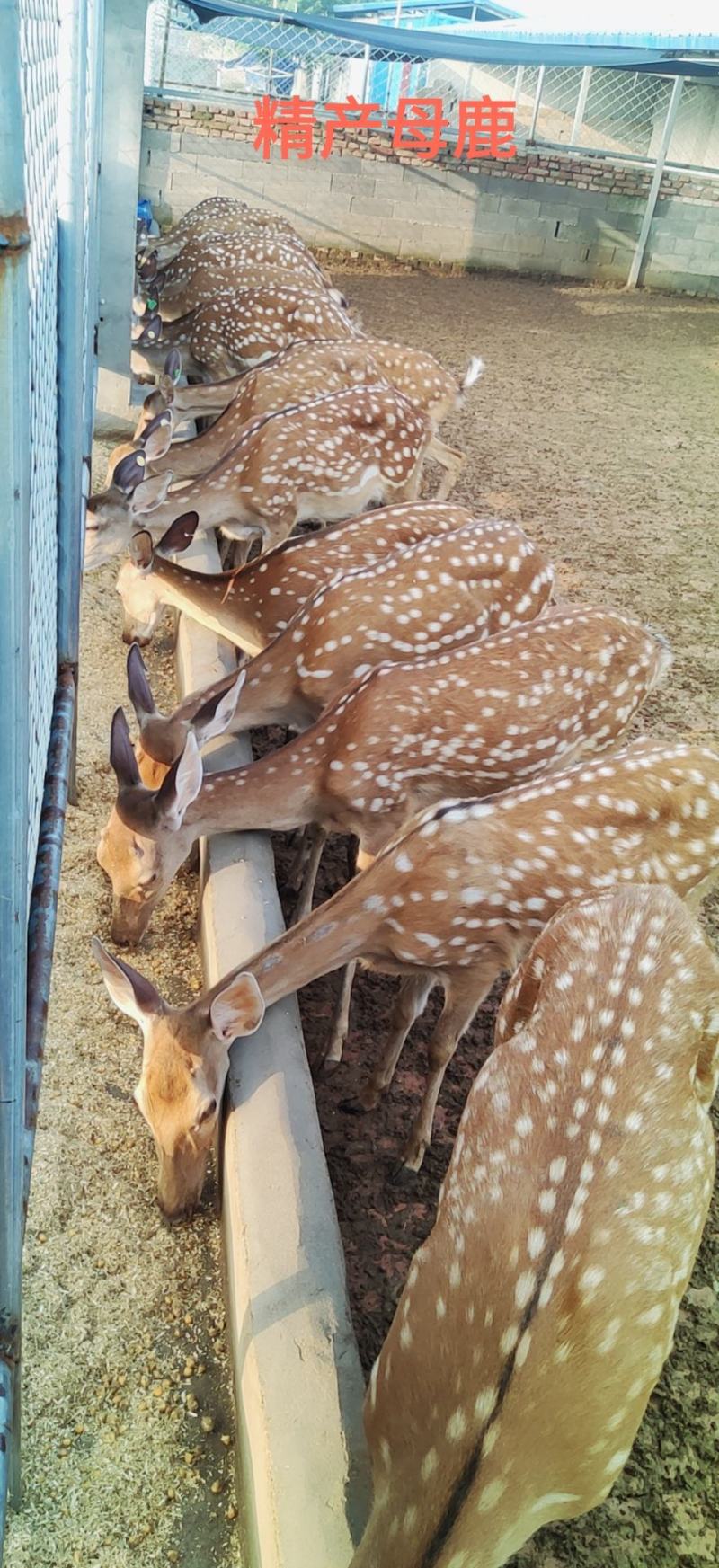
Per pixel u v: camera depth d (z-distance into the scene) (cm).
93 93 292
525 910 154
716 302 836
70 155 166
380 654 216
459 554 223
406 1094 172
